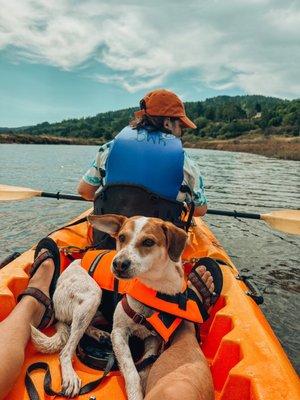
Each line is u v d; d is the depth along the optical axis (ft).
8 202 12.12
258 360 2.68
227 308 3.41
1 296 3.38
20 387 2.70
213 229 9.93
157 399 2.19
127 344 2.91
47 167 24.18
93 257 3.51
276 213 5.76
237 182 18.78
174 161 3.83
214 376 2.93
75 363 3.02
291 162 34.58
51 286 3.44
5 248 7.97
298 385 2.50
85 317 3.03
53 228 9.43
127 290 3.01
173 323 2.89
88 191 4.51
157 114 4.02
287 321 5.47
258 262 7.70
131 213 3.79
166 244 2.94
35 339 2.96
